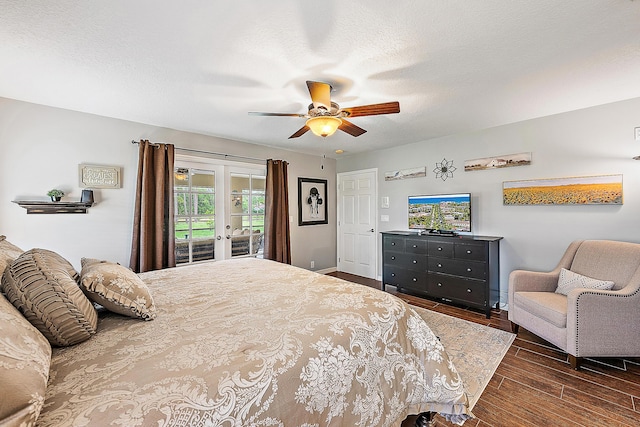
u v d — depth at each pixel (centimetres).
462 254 332
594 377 201
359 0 136
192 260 365
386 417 120
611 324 205
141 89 233
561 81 224
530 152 316
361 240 508
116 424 67
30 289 99
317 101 203
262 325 119
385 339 129
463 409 135
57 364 89
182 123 322
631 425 156
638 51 182
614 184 266
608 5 140
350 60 190
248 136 379
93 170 290
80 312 106
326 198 529
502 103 268
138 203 307
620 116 263
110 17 146
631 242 258
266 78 215
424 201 401
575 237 291
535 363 220
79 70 202
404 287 392
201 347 100
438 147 399
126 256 311
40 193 264
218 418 77
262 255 436
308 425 95
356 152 495
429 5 140
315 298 153
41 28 154
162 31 158
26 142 258
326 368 104
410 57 188
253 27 156
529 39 169
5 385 60
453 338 262
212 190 383
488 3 139
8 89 233
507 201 334
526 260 324
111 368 87
